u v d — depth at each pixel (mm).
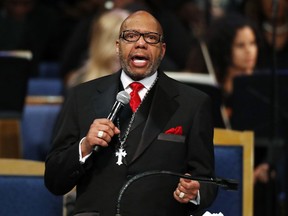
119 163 13781
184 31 27250
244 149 16875
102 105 14094
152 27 13906
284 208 20234
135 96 14094
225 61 21984
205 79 19875
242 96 20031
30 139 25000
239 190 16672
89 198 13812
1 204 16297
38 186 16375
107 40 21000
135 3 24875
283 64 21984
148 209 13688
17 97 23219
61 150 14117
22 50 31109
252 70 21969
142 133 13891
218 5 30703
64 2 34188
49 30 31984
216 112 19484
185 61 26906
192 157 14008
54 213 16406
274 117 18969
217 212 16594
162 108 14039
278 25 23359
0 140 23938
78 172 13766
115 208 13688
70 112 14250
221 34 21984
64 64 27844
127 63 13961
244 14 24547
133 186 13727
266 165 20469
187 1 31625
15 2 31359
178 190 13453
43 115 25141
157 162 13789
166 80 14273
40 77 31312
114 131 13375
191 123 14070
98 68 21078
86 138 13578
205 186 13906
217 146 16797
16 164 16516
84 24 27781
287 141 19906
